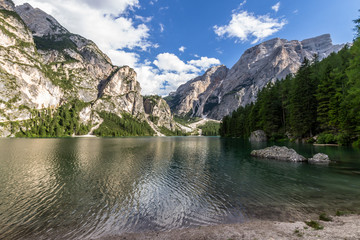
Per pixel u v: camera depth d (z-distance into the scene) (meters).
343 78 43.69
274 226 9.20
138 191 15.65
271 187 16.20
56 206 12.56
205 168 24.78
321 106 47.56
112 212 11.62
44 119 171.50
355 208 11.51
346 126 40.41
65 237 8.87
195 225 9.82
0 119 144.50
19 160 30.83
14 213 11.52
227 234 8.50
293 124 55.34
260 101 81.62
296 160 28.12
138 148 55.06
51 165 26.78
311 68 58.97
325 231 8.17
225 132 138.25
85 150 47.06
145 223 10.17
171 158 34.12
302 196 13.88
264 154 33.19
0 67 168.50
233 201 13.20
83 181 18.64
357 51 24.67
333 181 17.66
